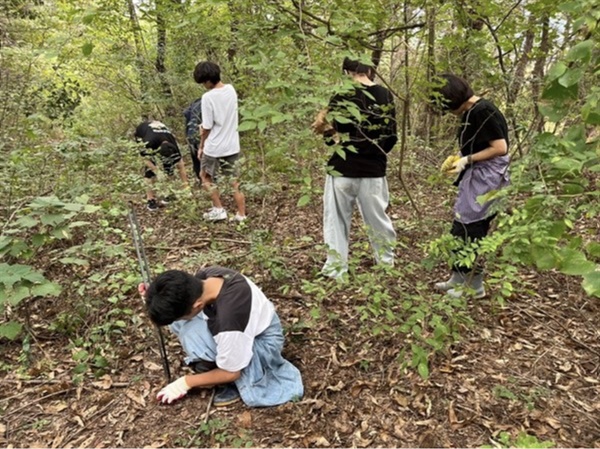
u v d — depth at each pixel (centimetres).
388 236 354
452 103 300
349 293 329
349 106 254
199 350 242
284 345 285
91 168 452
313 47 264
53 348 292
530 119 408
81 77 711
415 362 229
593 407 236
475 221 301
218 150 466
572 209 167
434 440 219
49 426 235
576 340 285
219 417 235
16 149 433
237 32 323
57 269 362
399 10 376
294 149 325
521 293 331
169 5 372
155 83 671
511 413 233
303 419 232
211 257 364
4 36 638
